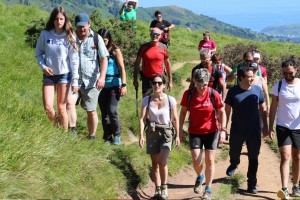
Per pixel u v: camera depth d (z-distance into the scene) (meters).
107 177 7.34
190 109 7.64
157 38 9.55
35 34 15.26
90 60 8.30
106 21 19.27
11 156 5.87
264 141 12.02
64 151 6.99
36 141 6.57
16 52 13.33
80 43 8.25
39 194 5.70
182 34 31.00
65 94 7.79
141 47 9.68
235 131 8.44
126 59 16.23
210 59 9.86
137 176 8.08
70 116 8.34
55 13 7.42
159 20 14.98
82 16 8.12
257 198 8.09
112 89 9.06
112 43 8.98
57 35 7.56
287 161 7.76
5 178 5.42
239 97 8.23
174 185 8.59
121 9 20.12
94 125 8.62
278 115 7.92
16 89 9.62
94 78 8.38
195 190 7.99
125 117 11.19
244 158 10.59
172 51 23.95
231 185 8.49
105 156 7.96
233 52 21.61
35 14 20.06
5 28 15.80
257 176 9.41
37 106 9.04
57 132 7.46
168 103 7.62
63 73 7.67
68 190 6.23
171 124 7.65
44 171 6.15
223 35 34.78
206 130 7.61
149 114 7.64
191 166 9.82
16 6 20.34
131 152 8.64
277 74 20.22
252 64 8.35
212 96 7.57
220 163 10.21
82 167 7.07
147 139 7.72
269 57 21.30
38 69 12.66
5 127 6.52
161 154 7.48
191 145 7.77
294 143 7.80
